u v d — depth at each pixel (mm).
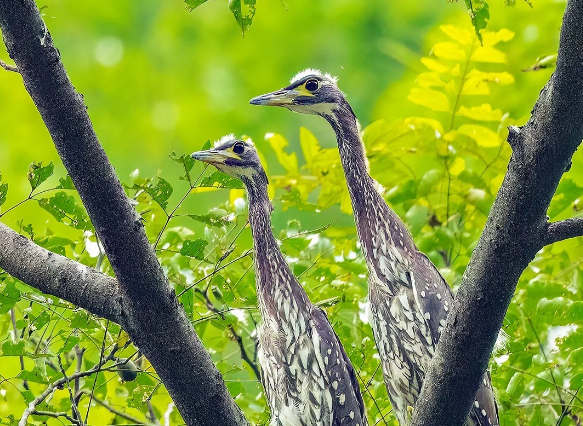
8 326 11148
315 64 19422
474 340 8273
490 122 15570
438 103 13047
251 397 12398
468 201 12883
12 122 18297
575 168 13734
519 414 10711
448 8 18750
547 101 7793
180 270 10438
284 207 12234
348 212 13617
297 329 11156
